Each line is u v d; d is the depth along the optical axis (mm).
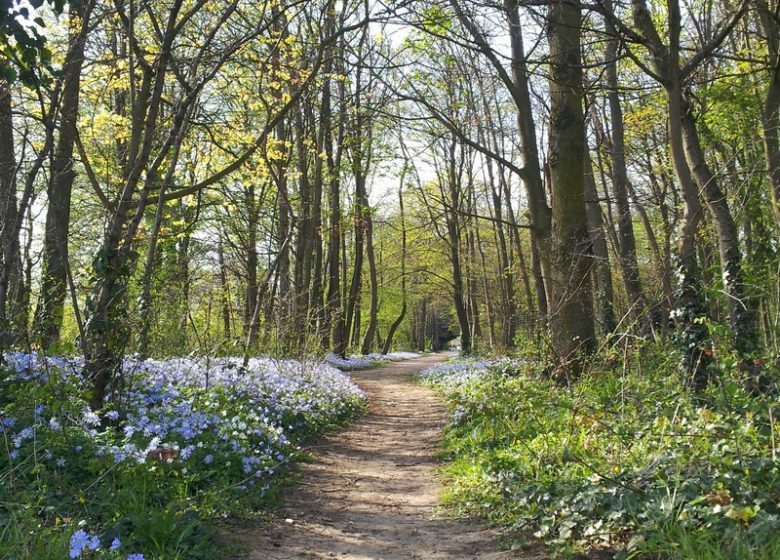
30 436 5664
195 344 12469
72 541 3859
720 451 5129
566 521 5121
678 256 9773
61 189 11148
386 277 51469
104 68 12539
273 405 11227
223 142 14258
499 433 9078
